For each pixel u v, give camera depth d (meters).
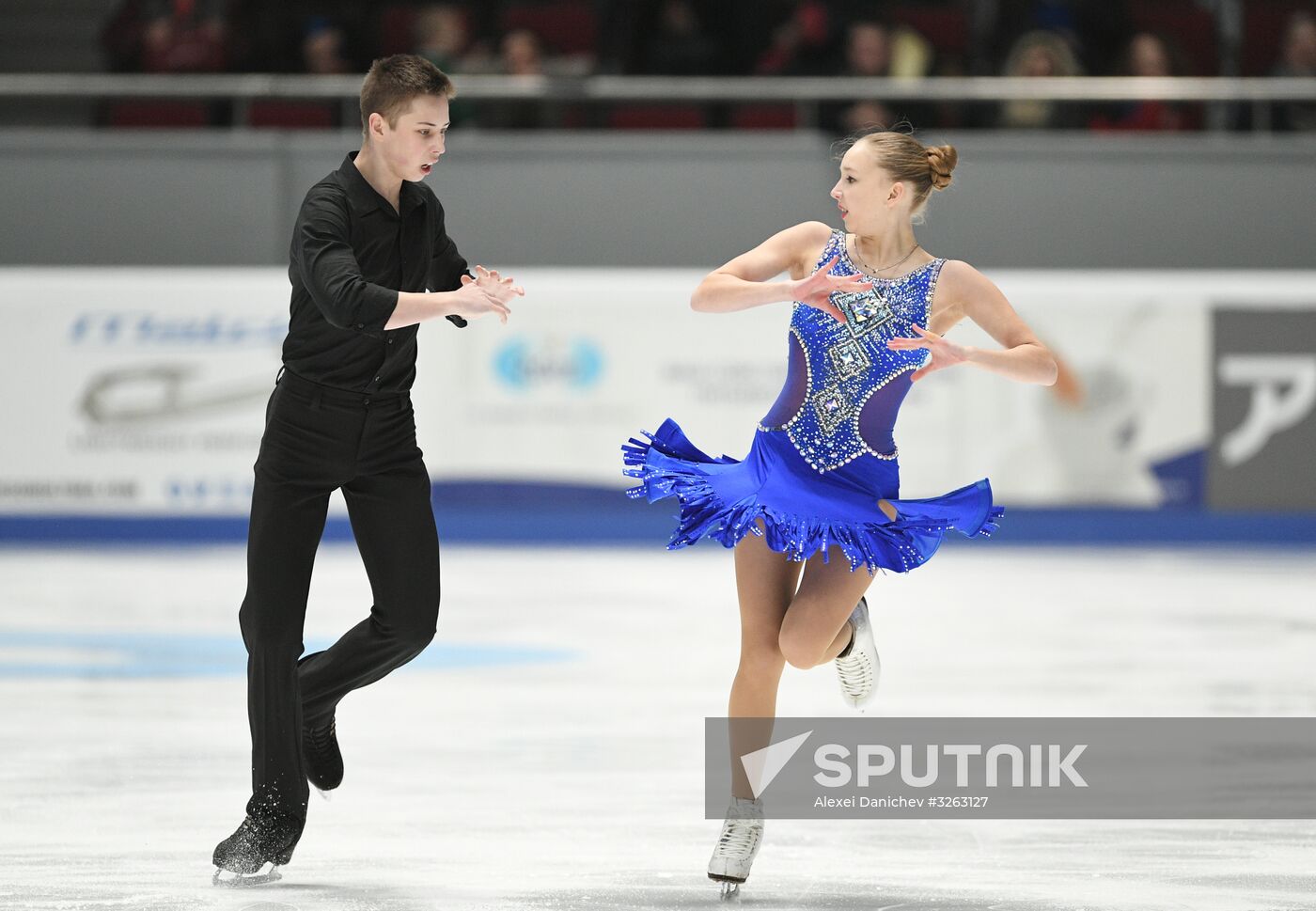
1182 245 40.50
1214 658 23.06
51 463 37.75
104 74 44.66
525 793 14.99
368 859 12.55
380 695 20.25
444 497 38.16
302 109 41.47
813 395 12.38
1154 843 13.15
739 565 12.34
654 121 41.88
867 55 40.97
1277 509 38.81
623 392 38.16
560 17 43.44
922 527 12.37
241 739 17.44
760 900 11.40
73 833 13.32
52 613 27.53
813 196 40.09
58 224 39.75
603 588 31.53
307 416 11.73
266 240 39.78
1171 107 41.75
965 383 38.12
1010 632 25.70
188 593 30.11
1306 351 38.72
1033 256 40.47
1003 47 43.03
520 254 40.22
